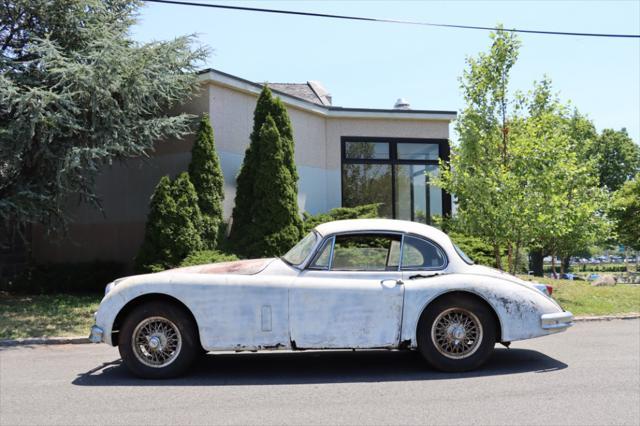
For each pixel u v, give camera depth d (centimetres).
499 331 592
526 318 581
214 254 1126
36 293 1324
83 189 1151
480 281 581
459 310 580
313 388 529
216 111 1306
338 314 565
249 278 573
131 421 431
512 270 1151
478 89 1119
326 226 622
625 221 3294
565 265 3950
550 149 1061
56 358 696
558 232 1098
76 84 1017
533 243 1402
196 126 1294
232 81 1330
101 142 1059
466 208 1152
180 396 503
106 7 1221
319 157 1586
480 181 1067
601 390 514
